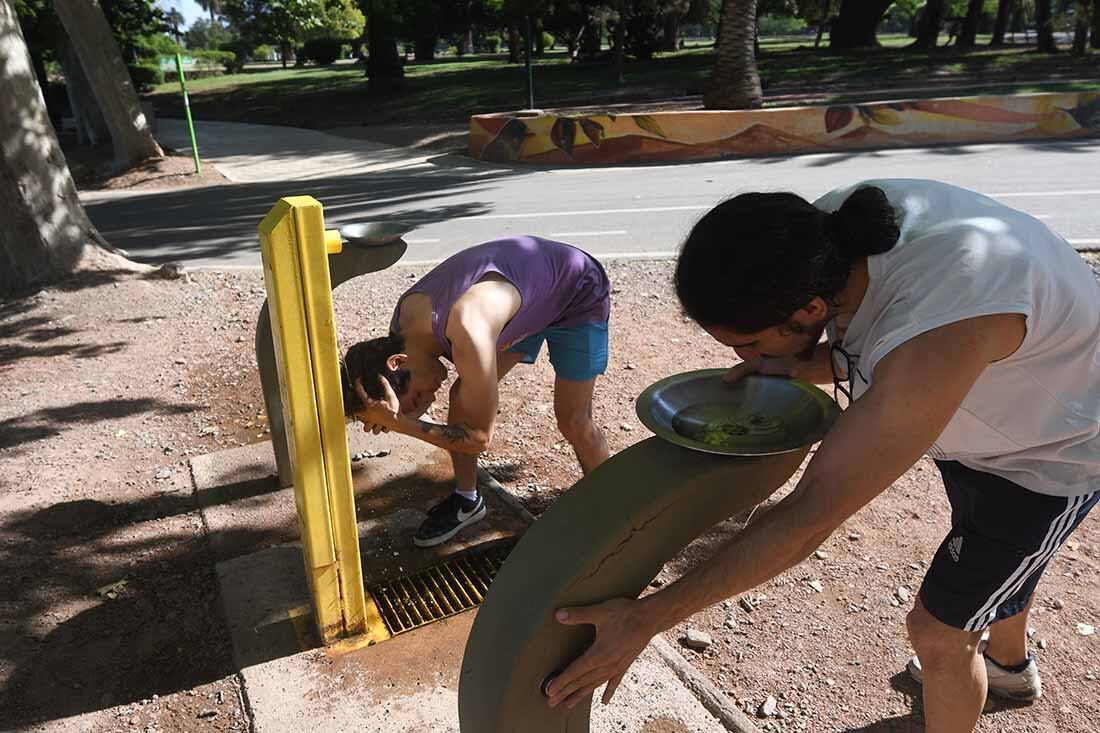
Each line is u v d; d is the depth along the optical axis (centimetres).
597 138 1254
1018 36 4953
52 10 1947
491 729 152
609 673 143
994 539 162
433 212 931
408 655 251
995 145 1190
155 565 306
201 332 561
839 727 224
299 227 201
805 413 158
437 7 2672
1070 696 230
